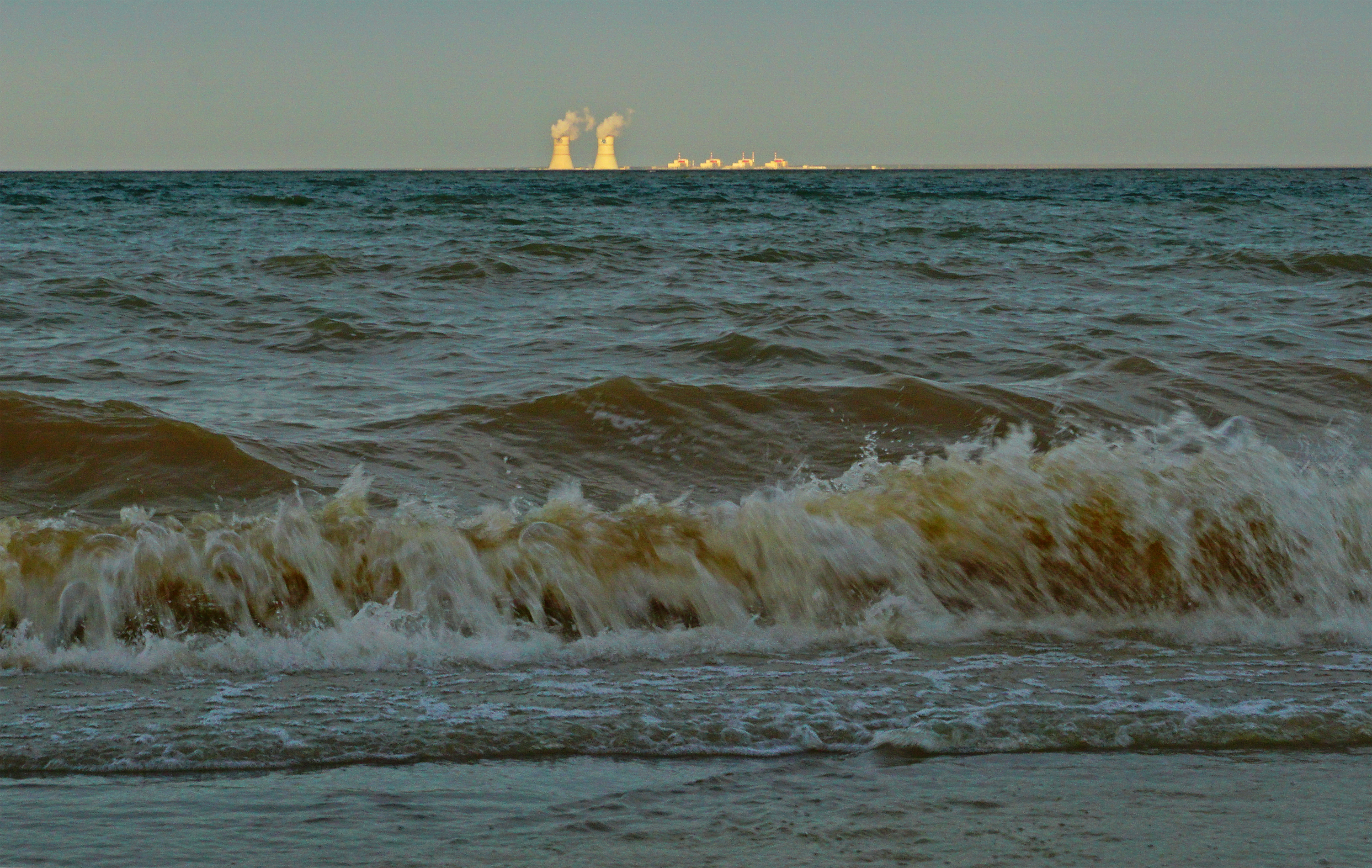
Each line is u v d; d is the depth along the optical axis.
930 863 6.44
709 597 12.07
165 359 24.19
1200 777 7.96
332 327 28.20
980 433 18.58
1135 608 12.35
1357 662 10.89
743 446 17.66
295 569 11.80
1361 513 13.25
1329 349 25.91
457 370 23.23
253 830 6.89
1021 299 35.00
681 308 31.78
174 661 10.29
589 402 19.02
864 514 12.87
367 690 9.66
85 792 7.53
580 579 12.01
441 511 14.38
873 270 42.34
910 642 11.33
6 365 22.92
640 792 7.58
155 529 12.22
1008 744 8.62
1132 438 18.56
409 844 6.70
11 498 14.54
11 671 10.01
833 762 8.26
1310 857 6.60
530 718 8.98
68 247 48.06
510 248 46.38
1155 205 94.94
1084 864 6.46
